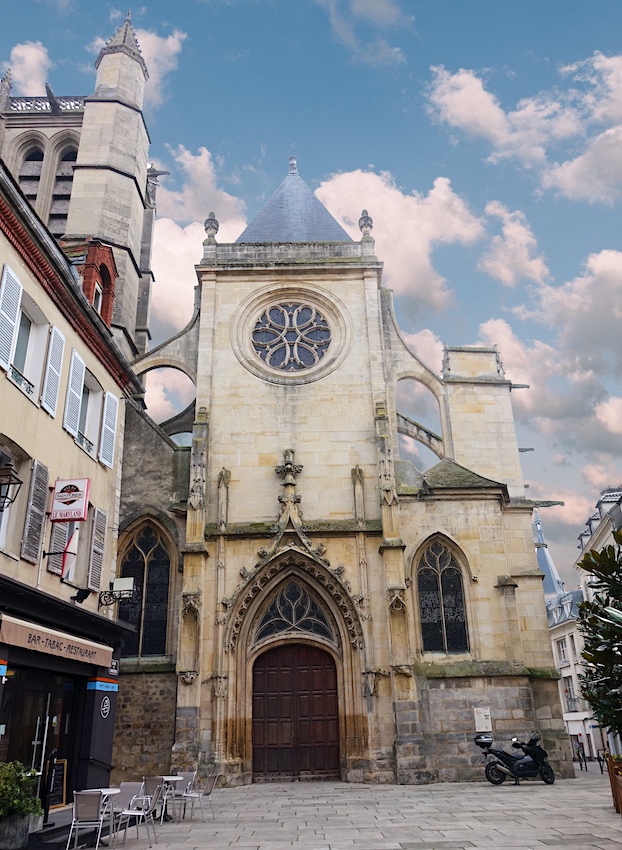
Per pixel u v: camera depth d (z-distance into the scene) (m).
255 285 35.06
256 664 28.80
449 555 30.55
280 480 30.95
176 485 31.03
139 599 29.53
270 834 15.57
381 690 27.41
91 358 22.53
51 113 51.03
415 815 17.86
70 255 27.06
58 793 18.27
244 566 29.11
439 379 35.41
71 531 20.36
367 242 36.00
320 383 32.78
